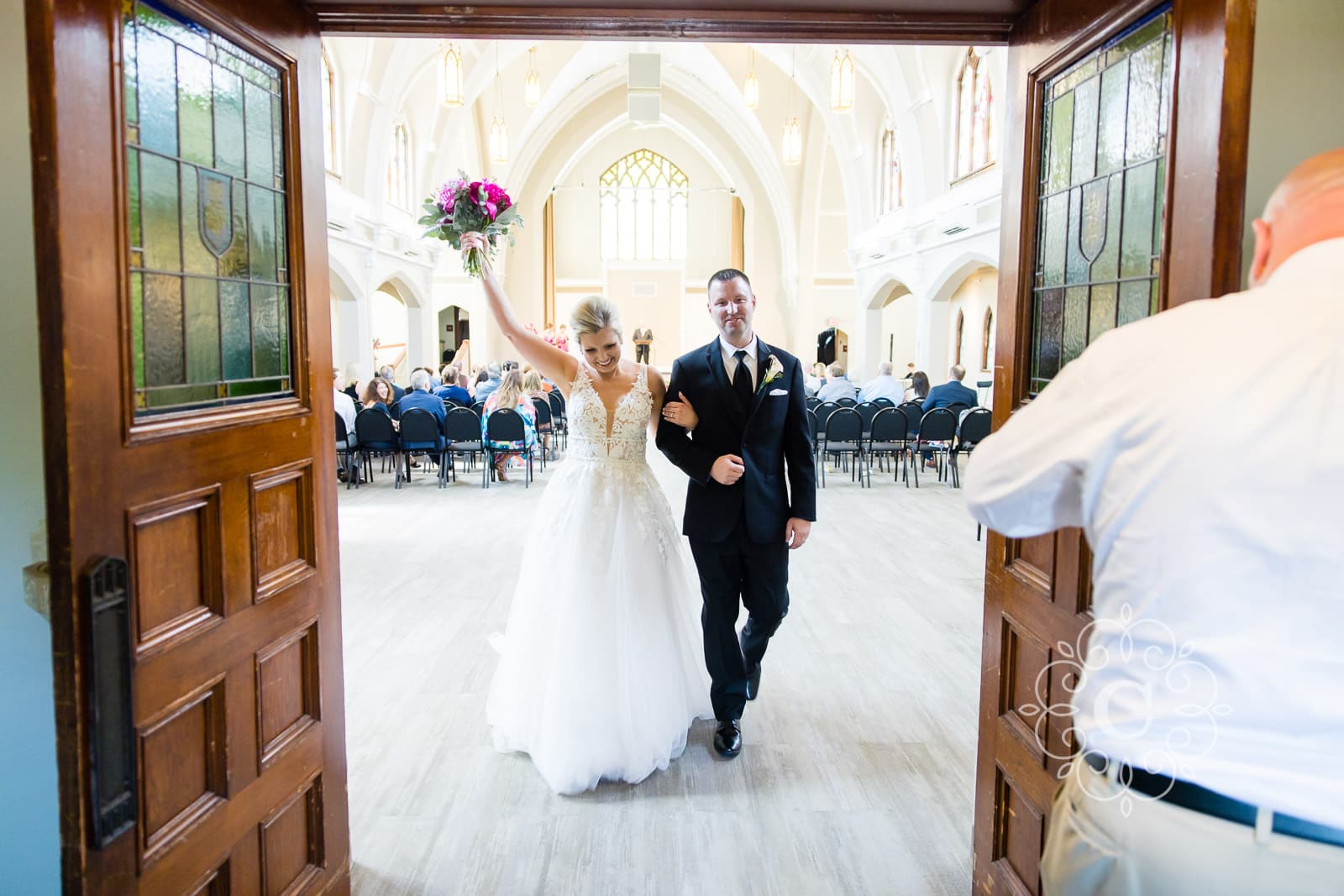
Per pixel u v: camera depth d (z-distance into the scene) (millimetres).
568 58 17453
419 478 8531
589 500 2512
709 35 1878
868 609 4242
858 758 2674
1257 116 1291
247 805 1537
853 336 19797
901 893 2008
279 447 1629
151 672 1273
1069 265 1671
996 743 1839
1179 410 818
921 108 12578
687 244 24344
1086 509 917
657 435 2557
